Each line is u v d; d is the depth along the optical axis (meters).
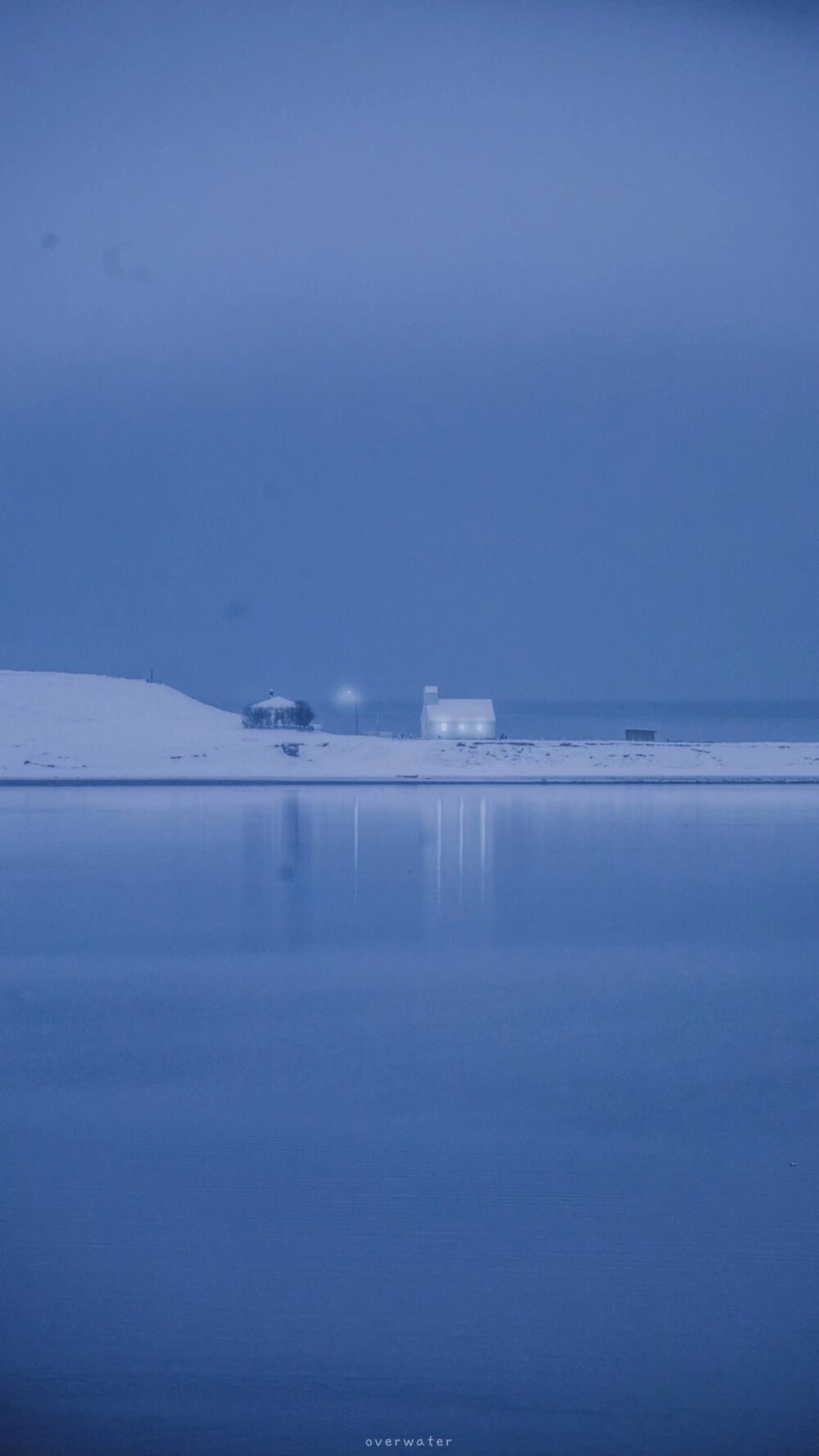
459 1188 25.55
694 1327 20.02
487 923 57.22
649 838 94.88
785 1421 17.58
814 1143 28.36
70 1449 16.83
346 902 63.34
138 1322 20.17
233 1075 33.66
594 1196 25.09
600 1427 17.38
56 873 73.75
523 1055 35.78
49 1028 38.66
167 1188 25.53
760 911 60.81
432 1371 18.80
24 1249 22.67
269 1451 16.73
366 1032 38.25
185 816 113.31
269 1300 20.80
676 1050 36.22
